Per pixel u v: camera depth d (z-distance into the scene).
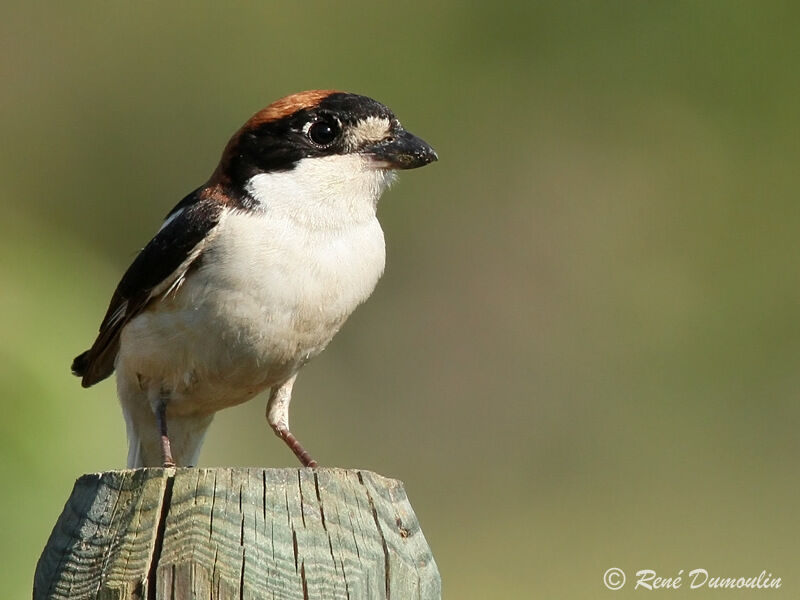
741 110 14.38
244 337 5.98
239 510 4.23
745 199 14.31
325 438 13.45
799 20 14.25
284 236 5.92
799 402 13.77
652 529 12.84
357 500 4.36
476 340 14.27
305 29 14.30
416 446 13.85
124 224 14.06
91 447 7.85
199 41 14.29
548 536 12.84
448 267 14.32
